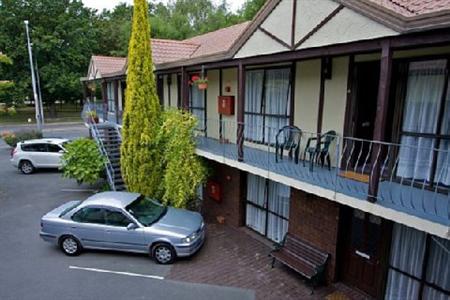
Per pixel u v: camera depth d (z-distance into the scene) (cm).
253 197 1215
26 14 4319
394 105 708
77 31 4578
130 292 864
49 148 2050
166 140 1288
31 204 1512
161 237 983
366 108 813
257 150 1095
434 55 633
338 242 873
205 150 1154
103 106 2198
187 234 988
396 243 767
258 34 880
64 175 1614
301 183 768
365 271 842
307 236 959
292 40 777
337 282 899
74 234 1034
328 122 862
